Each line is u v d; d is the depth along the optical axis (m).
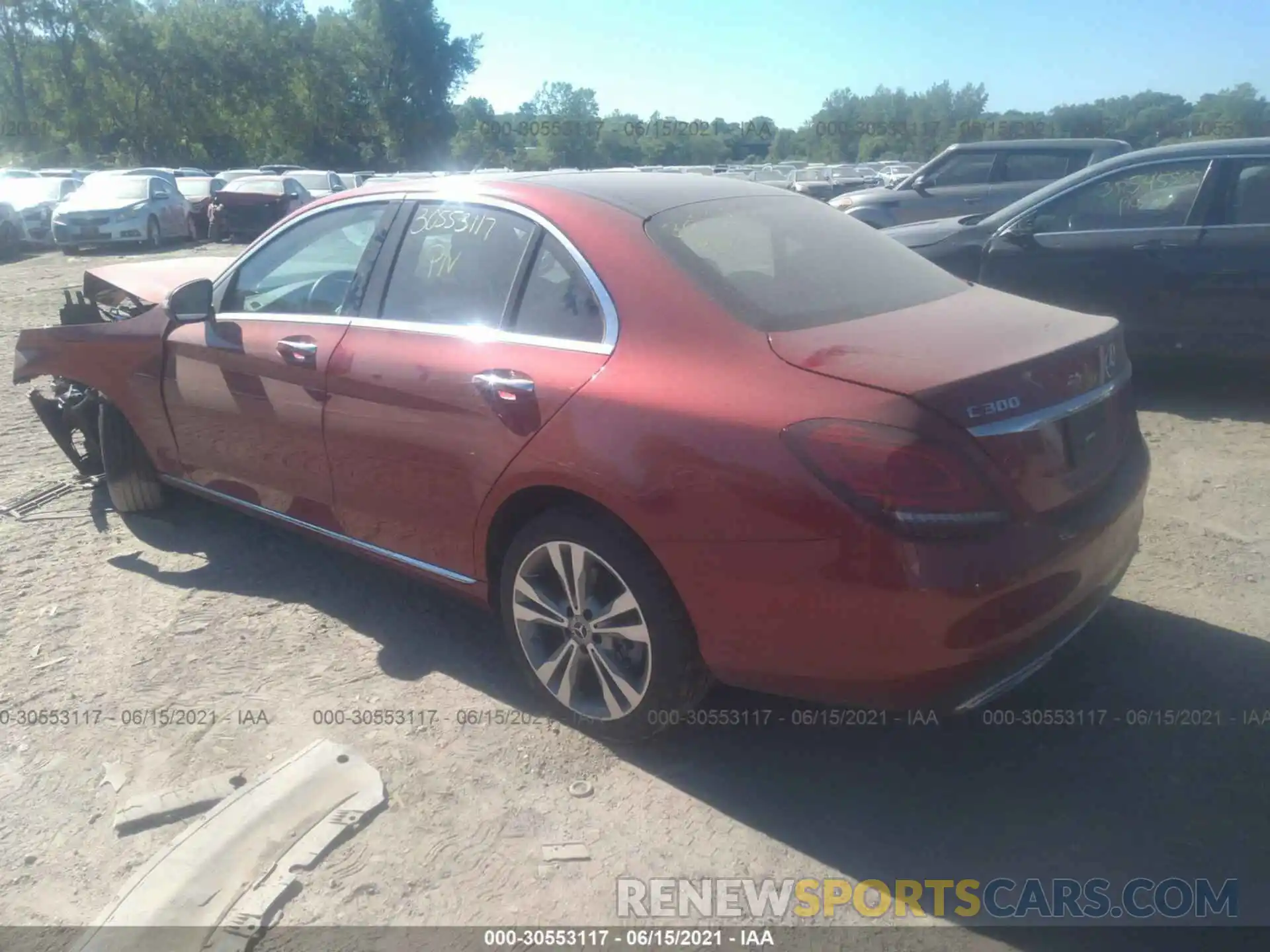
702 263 3.17
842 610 2.64
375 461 3.71
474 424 3.33
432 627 4.11
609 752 3.28
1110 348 3.16
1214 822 2.89
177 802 3.07
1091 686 3.52
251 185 23.77
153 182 23.31
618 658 3.19
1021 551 2.64
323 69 67.69
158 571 4.65
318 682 3.71
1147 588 4.18
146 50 60.53
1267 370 6.89
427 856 2.84
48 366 5.14
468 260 3.59
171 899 2.69
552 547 3.21
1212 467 5.50
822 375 2.73
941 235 7.65
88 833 2.98
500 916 2.63
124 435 5.02
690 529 2.81
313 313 4.06
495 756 3.27
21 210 22.36
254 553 4.82
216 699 3.61
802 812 2.99
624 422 2.94
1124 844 2.82
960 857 2.79
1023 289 7.25
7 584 4.54
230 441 4.38
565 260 3.32
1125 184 6.93
